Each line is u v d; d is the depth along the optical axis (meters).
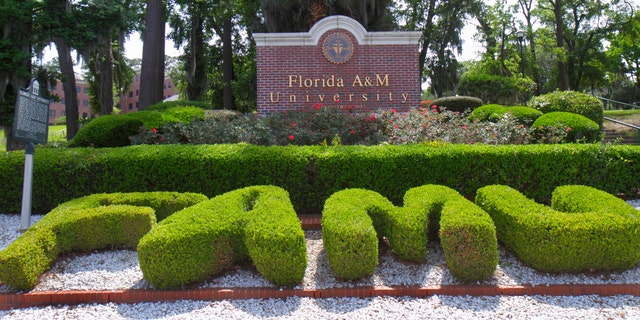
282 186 6.23
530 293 3.87
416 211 4.43
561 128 8.64
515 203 4.54
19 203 6.31
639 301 3.73
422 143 7.19
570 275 4.11
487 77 17.53
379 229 4.58
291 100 11.05
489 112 10.81
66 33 12.23
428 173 6.18
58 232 4.43
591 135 8.89
